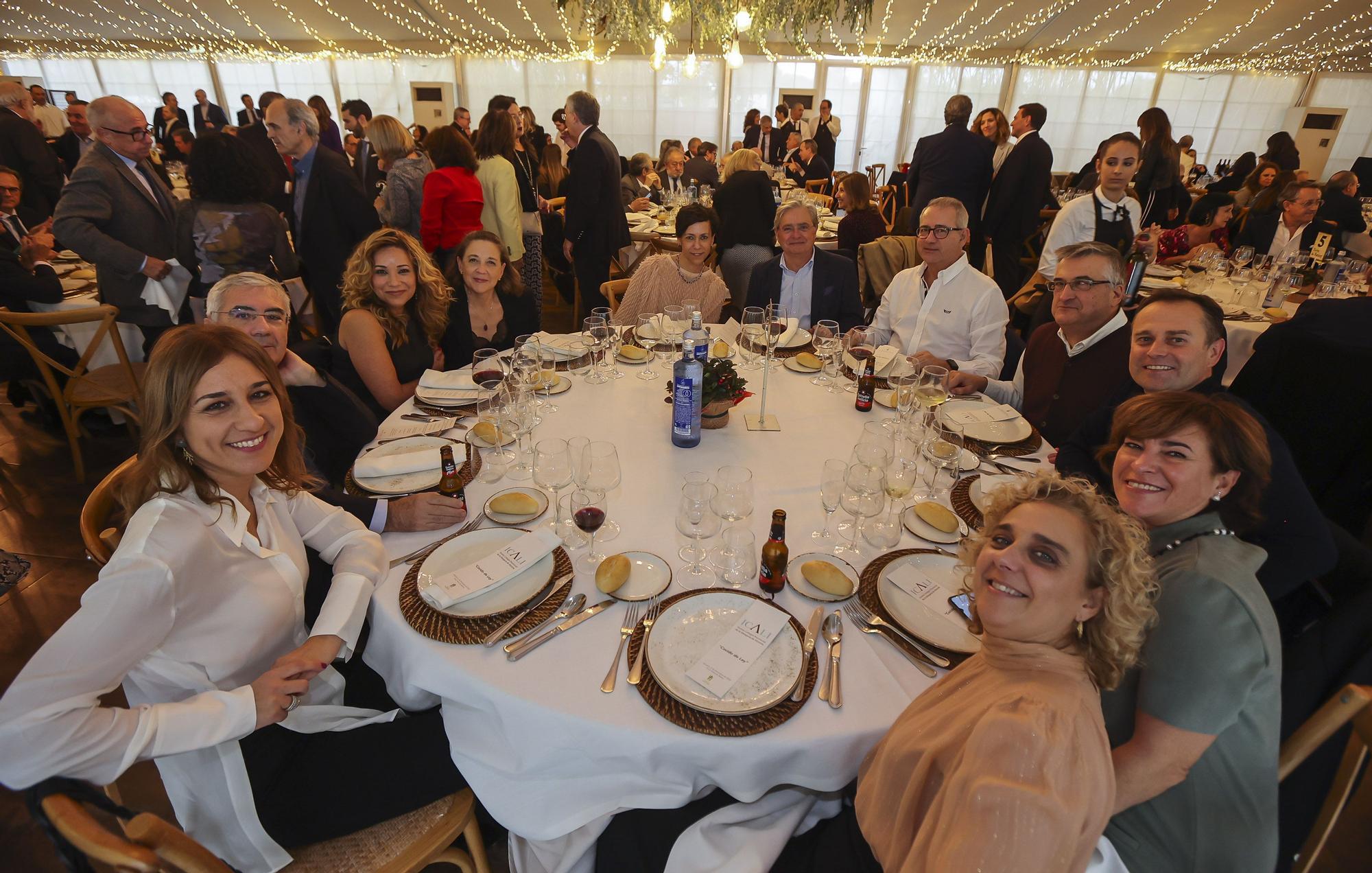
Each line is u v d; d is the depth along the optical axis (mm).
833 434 1970
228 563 1178
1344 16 9539
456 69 12102
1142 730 979
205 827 1194
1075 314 2156
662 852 1182
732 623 1220
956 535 1489
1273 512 1280
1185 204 5848
